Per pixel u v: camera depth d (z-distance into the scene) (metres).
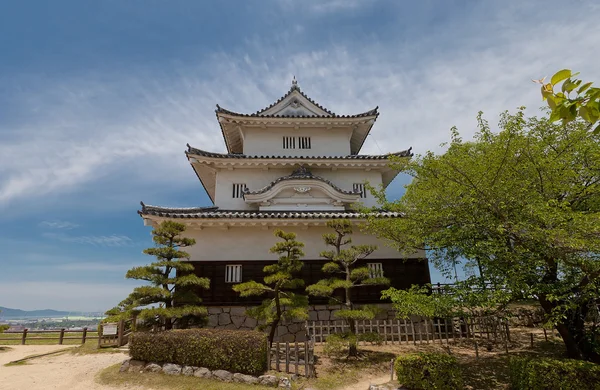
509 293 8.75
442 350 13.51
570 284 8.66
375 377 11.05
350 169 21.16
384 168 21.09
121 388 10.13
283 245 12.70
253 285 12.23
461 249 10.43
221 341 10.85
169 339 11.45
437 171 11.09
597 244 7.38
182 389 9.83
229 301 16.08
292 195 19.06
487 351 13.41
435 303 9.77
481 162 10.12
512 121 9.84
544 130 10.43
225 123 21.80
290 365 11.23
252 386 9.90
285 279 12.31
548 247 8.24
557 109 3.04
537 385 8.05
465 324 15.24
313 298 16.27
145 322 13.03
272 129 22.30
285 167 20.61
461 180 10.10
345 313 11.90
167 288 12.98
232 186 20.30
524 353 12.92
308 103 23.48
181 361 11.06
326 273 16.67
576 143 9.69
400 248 13.52
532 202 8.60
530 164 9.38
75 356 14.42
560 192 9.48
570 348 10.30
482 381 10.33
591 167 9.52
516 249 8.95
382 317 15.99
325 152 22.17
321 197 19.09
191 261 16.55
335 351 13.14
